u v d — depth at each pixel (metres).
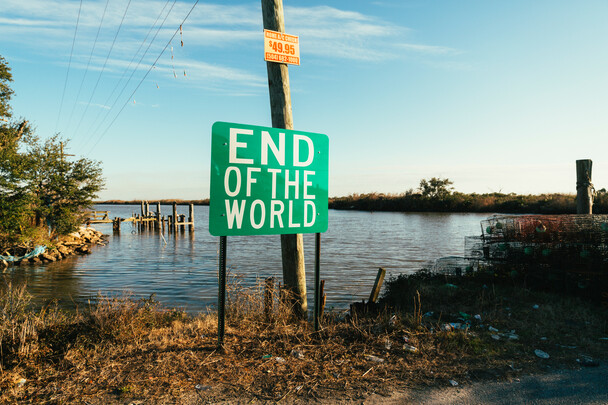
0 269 20.09
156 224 54.28
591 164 8.82
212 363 3.97
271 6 5.72
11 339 4.22
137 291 14.19
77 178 28.00
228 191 4.24
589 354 4.50
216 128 4.17
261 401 3.30
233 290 6.68
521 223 8.23
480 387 3.68
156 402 3.19
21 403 3.11
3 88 31.17
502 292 7.39
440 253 24.38
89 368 3.77
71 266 21.09
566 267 7.35
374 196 91.69
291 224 4.66
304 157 4.77
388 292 9.02
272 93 5.79
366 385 3.66
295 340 4.71
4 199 22.92
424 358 4.32
